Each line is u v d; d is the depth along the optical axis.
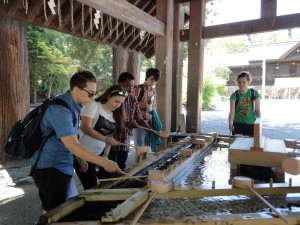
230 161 1.91
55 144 1.67
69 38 10.52
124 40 6.15
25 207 3.16
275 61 23.97
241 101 3.47
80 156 1.52
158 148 3.53
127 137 2.99
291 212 1.10
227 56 26.31
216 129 9.88
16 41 4.83
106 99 2.29
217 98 20.19
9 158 5.02
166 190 1.38
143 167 2.01
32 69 10.96
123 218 1.09
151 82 3.46
